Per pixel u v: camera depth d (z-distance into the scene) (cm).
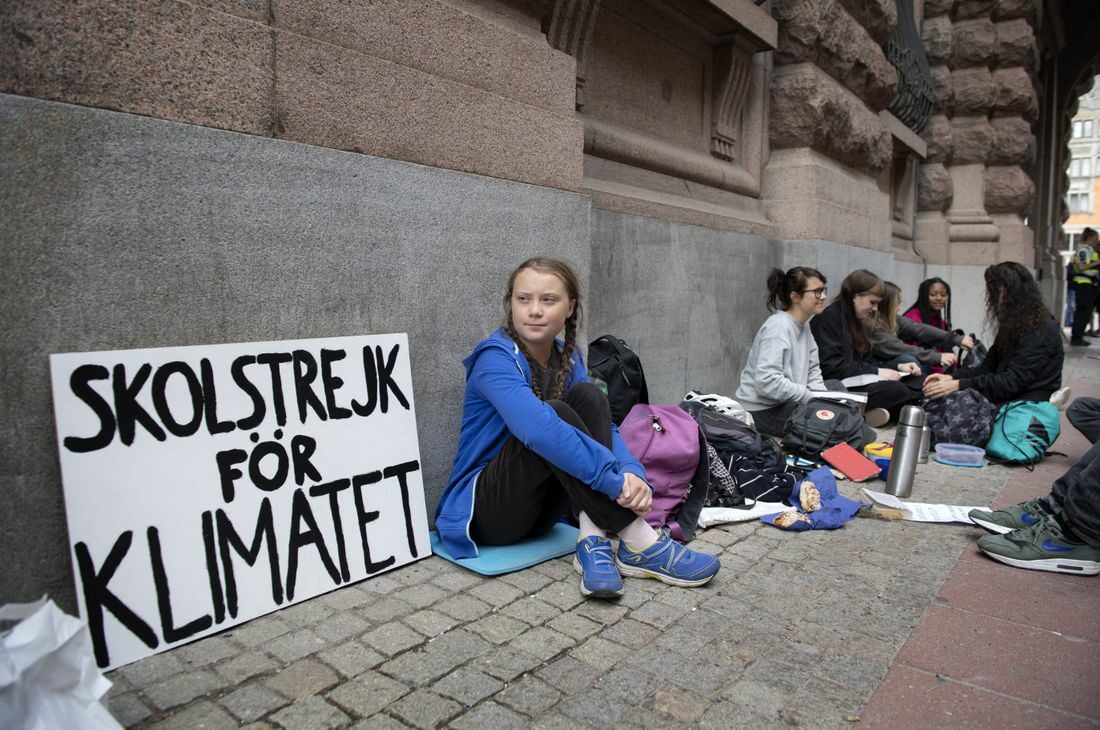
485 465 254
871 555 272
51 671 118
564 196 327
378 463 243
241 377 210
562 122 325
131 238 189
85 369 178
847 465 385
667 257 456
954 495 361
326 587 221
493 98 291
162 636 184
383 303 254
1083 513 255
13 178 169
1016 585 247
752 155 604
